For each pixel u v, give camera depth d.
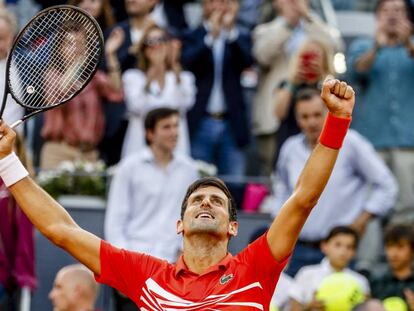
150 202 23.34
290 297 22.45
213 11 27.73
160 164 23.45
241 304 14.16
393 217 27.00
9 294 20.97
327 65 26.11
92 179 25.70
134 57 26.52
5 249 20.80
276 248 14.30
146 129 23.47
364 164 24.36
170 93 26.36
